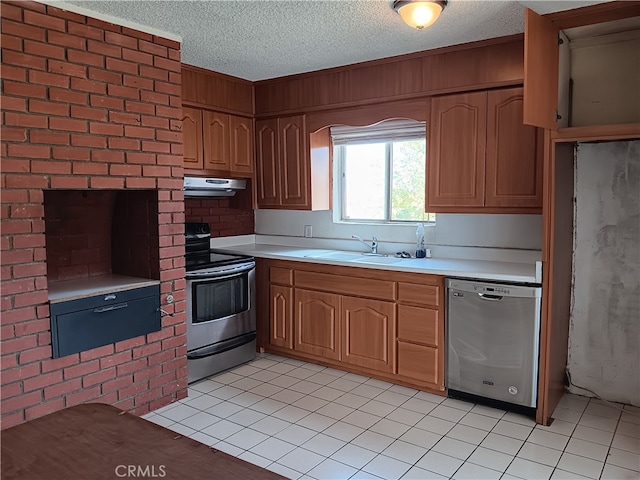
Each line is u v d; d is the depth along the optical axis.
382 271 3.49
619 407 3.16
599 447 2.66
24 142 2.46
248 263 4.01
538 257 3.44
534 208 3.20
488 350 3.07
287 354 4.17
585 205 3.22
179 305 3.29
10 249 2.42
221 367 3.78
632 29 2.90
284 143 4.35
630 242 3.11
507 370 3.01
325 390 3.46
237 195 4.68
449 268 3.27
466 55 3.35
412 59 3.58
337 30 3.04
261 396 3.36
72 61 2.64
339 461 2.53
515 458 2.55
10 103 2.40
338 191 4.47
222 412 3.12
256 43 3.29
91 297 2.77
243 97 4.38
